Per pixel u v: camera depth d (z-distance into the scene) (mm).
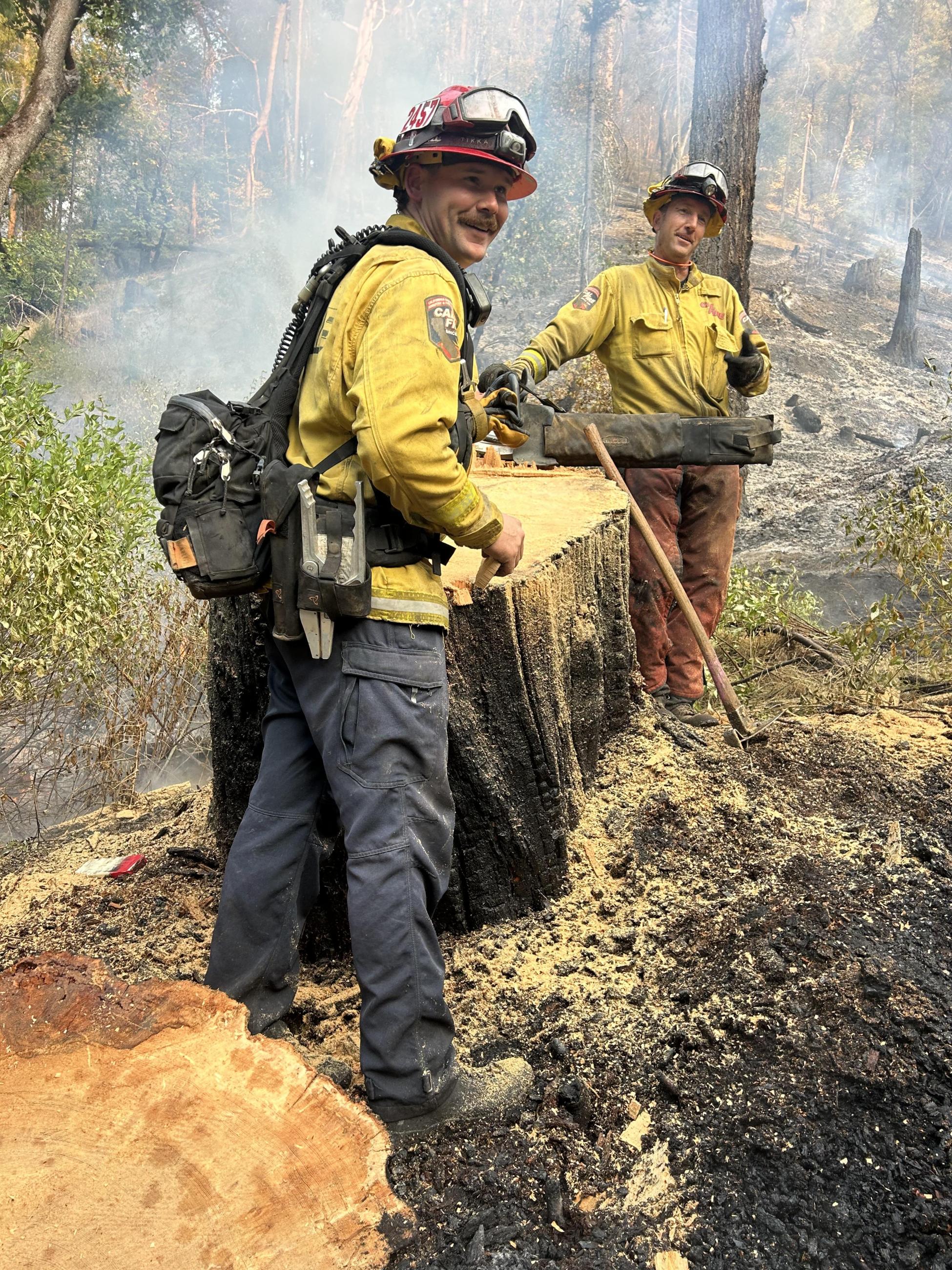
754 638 5938
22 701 4938
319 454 1883
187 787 4598
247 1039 1567
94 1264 1297
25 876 3324
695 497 4070
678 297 4039
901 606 7078
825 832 3055
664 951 2549
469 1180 1890
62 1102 1488
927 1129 1949
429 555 1943
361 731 1866
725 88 6938
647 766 3469
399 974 1878
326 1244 1334
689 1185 1897
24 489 4535
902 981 2268
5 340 5262
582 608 3139
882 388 21297
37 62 12008
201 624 5367
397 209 2102
